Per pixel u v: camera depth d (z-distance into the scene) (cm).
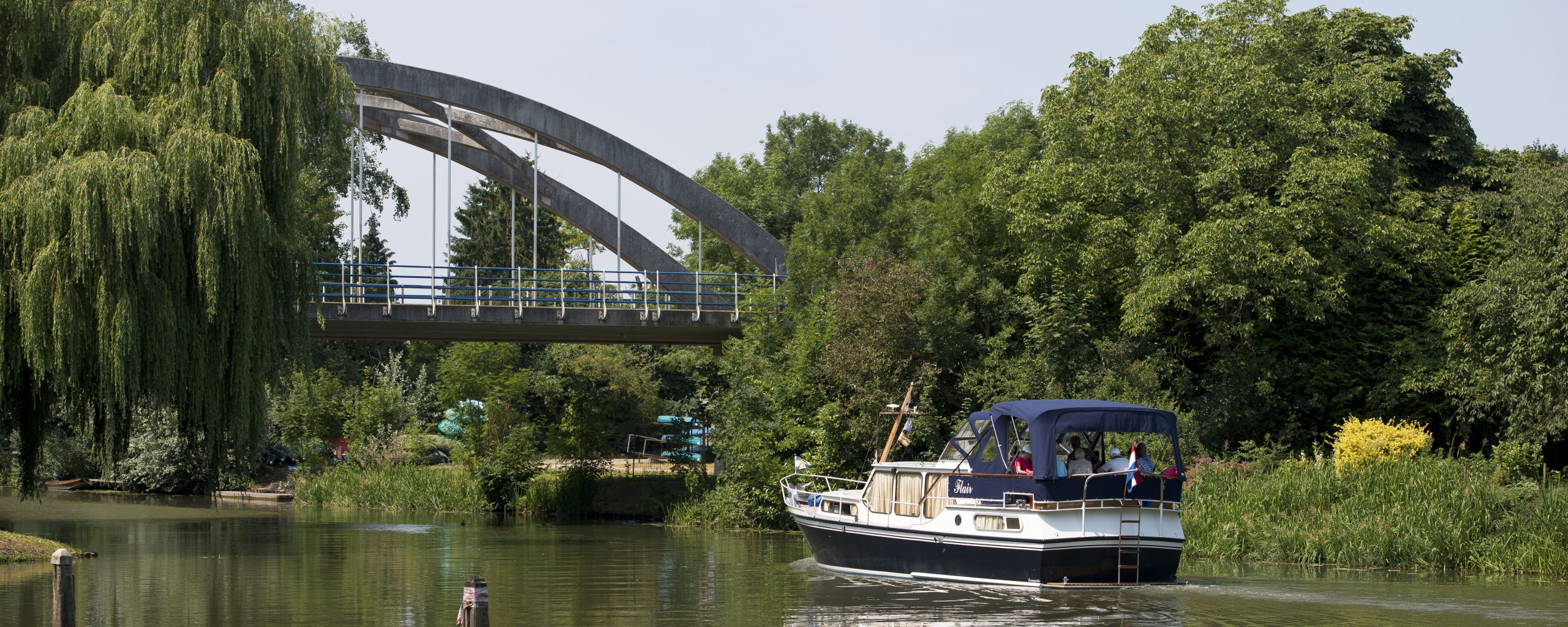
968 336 3366
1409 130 3506
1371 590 1875
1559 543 2175
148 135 2308
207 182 2308
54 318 2144
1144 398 3012
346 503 4438
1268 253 2881
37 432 2478
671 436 3938
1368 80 3178
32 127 2264
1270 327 3262
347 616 1669
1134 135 3177
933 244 3622
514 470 4109
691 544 2834
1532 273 2680
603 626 1592
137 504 4403
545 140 4238
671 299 4553
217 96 2394
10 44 2389
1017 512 1931
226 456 2523
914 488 2152
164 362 2266
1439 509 2323
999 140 4378
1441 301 3145
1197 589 1881
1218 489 2688
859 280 3378
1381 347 3158
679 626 1588
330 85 2641
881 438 3191
